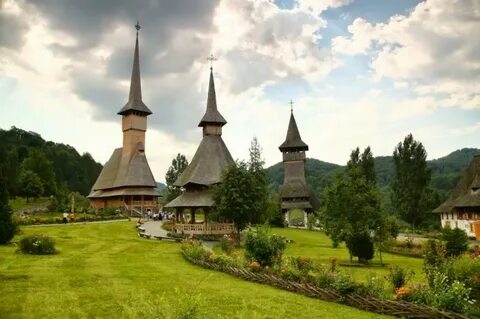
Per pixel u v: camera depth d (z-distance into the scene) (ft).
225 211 141.59
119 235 146.72
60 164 549.95
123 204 294.05
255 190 144.25
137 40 325.01
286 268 68.18
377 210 108.37
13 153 360.48
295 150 304.71
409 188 270.05
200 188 178.40
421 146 273.54
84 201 359.05
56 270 72.84
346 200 106.73
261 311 49.55
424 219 269.23
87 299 52.80
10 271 69.87
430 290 49.80
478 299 49.52
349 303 53.83
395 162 282.15
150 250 110.93
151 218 246.68
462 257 59.21
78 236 137.08
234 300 54.60
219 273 77.56
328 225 109.60
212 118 200.03
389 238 124.88
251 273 70.49
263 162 155.53
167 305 30.94
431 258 69.67
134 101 314.14
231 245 110.93
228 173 145.69
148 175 302.66
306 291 59.31
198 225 160.04
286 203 290.56
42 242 93.81
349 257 119.65
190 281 67.36
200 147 199.41
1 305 48.55
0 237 103.71
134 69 321.52
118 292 57.26
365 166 281.74
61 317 45.01
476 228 211.82
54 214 246.06
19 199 345.92
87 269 75.77
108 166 328.70
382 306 49.80
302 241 168.25
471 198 219.41
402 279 59.52
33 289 57.06
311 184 479.00
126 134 314.14
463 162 577.84
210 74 209.15
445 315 44.14
